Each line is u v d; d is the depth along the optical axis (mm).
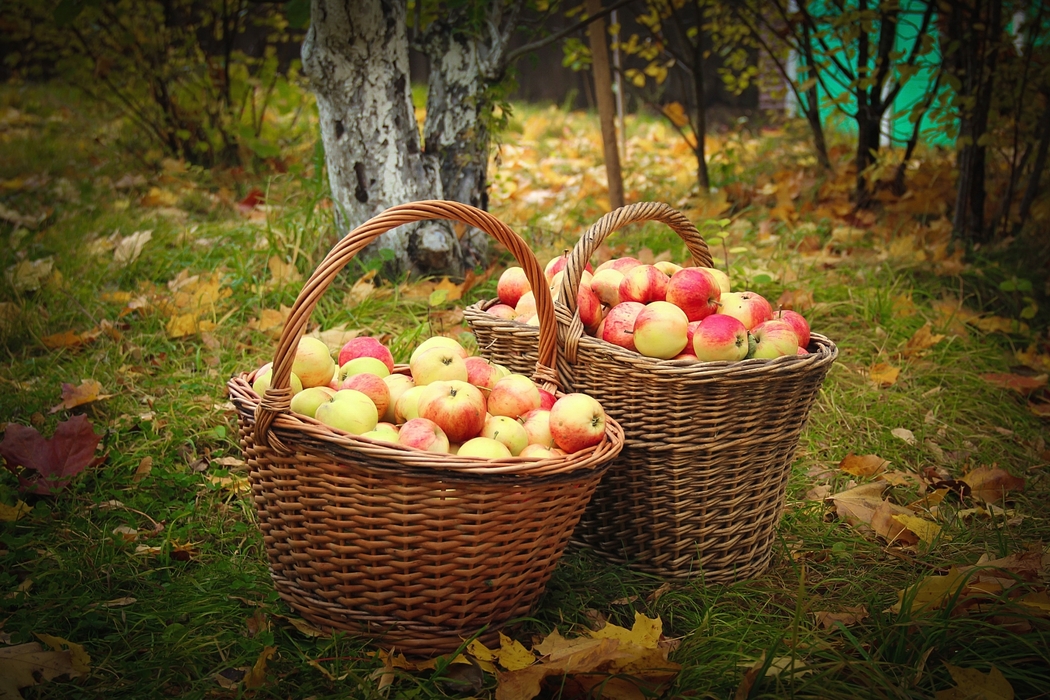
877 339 3654
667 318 2088
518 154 6988
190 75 6074
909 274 4141
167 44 6094
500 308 2521
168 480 2578
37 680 1799
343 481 1783
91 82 6199
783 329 2164
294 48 8719
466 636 1916
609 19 7727
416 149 3877
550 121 8414
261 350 3396
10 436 2535
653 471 2135
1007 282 3939
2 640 1890
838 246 4562
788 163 6285
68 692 1763
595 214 5148
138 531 2355
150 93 6242
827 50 5016
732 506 2164
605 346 2102
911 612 1941
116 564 2199
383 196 3822
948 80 4453
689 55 5418
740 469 2129
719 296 2283
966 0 4742
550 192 5852
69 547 2256
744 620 2025
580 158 7016
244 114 6609
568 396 2014
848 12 4590
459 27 3945
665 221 2424
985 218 5051
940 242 4582
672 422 2061
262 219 4988
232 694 1775
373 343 2357
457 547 1812
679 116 7383
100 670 1824
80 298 3723
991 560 2279
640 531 2225
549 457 1912
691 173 6312
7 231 4473
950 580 1942
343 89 3699
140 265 4152
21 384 3043
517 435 1992
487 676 1873
